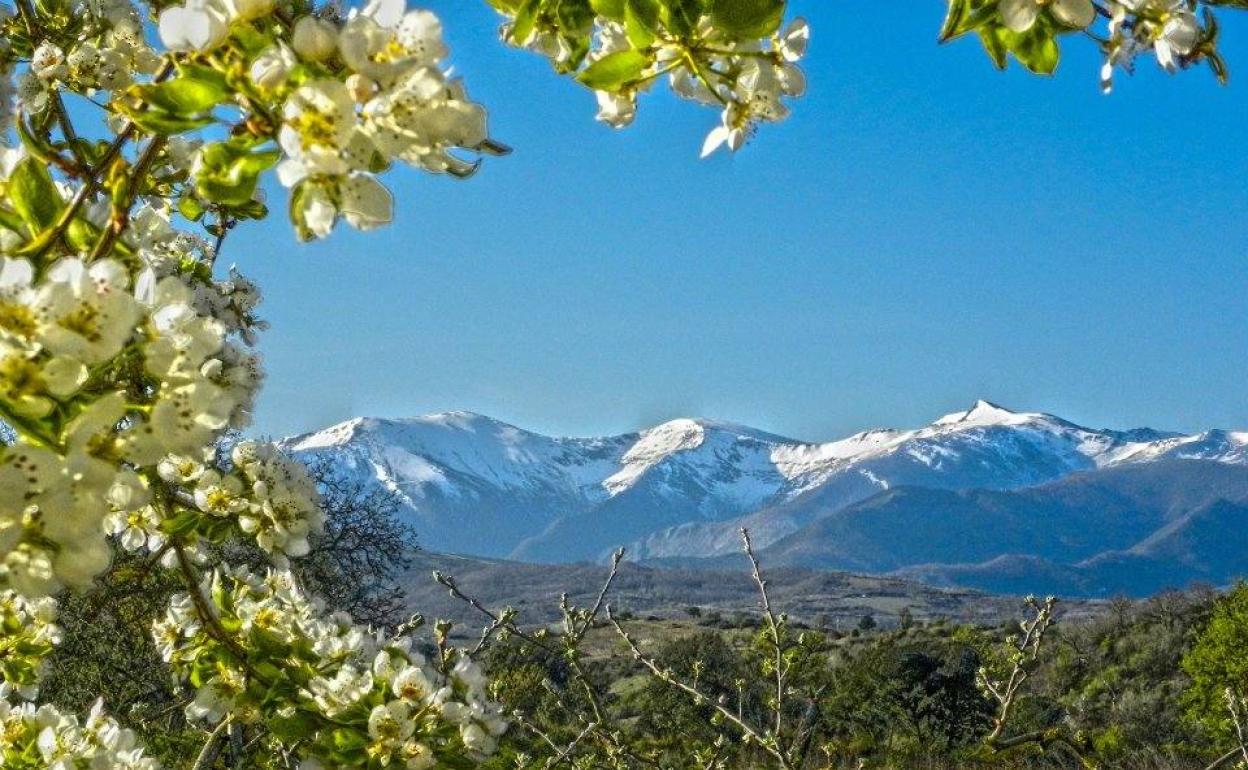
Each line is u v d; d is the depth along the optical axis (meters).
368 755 3.39
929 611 197.12
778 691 6.77
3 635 3.84
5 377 1.80
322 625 3.96
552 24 2.28
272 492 3.50
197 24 1.78
